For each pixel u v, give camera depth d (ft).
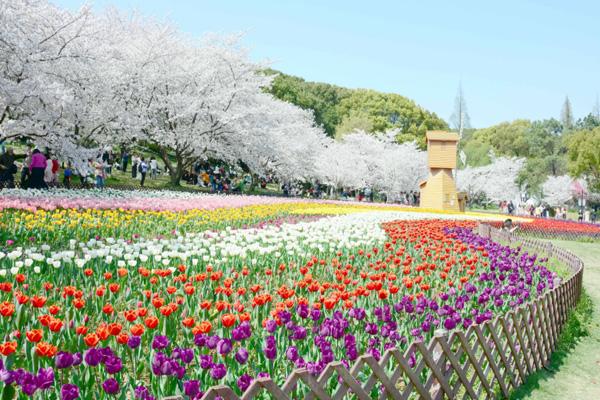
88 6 71.26
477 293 28.58
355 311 18.70
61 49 70.64
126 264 27.43
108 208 54.54
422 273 34.04
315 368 13.47
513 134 332.80
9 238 33.81
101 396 12.87
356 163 181.78
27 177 76.64
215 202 69.05
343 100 275.39
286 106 150.20
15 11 62.59
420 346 14.48
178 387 12.77
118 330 14.34
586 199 232.12
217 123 110.32
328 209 81.00
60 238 36.06
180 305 19.79
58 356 12.14
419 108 279.08
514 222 98.12
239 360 13.52
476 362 17.16
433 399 15.26
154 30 109.81
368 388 12.69
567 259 46.26
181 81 107.45
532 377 21.54
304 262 33.14
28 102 68.18
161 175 125.29
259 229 45.27
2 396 11.65
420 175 198.70
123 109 92.07
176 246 30.30
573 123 382.01
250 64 117.60
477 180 239.91
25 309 19.01
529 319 22.56
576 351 26.40
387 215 71.97
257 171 122.62
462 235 51.57
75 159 74.08
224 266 28.71
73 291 18.38
